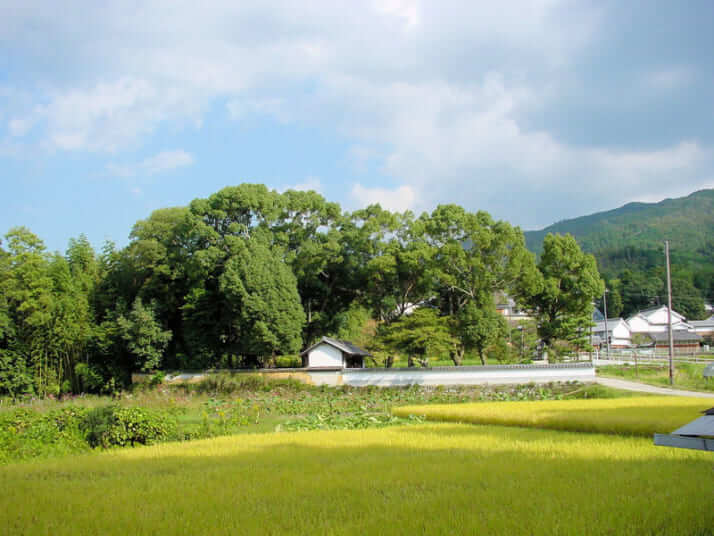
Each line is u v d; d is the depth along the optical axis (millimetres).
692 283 118812
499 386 41000
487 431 21344
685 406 25359
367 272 49938
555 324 48250
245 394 43781
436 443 18359
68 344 47594
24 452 19094
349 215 54281
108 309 51062
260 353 47469
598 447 16734
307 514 10273
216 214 49031
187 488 12680
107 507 11250
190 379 47875
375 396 40938
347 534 8961
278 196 52281
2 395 44906
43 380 45812
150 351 47844
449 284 46938
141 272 52344
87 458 17500
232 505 11133
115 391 47125
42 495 12430
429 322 44500
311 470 14438
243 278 45625
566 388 39438
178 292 51312
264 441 20031
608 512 9805
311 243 51219
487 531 8953
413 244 48719
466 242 47938
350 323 54281
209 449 18578
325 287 52594
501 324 45344
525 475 12977
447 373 42719
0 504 11758
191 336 49031
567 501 10570
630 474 12859
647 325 88625
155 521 10172
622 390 35906
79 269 53406
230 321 48875
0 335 44406
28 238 46875
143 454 17969
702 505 10109
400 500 11039
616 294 108938
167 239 51562
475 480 12633
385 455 16328
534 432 20906
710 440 8219
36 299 45500
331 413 32531
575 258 49781
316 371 45438
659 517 9445
